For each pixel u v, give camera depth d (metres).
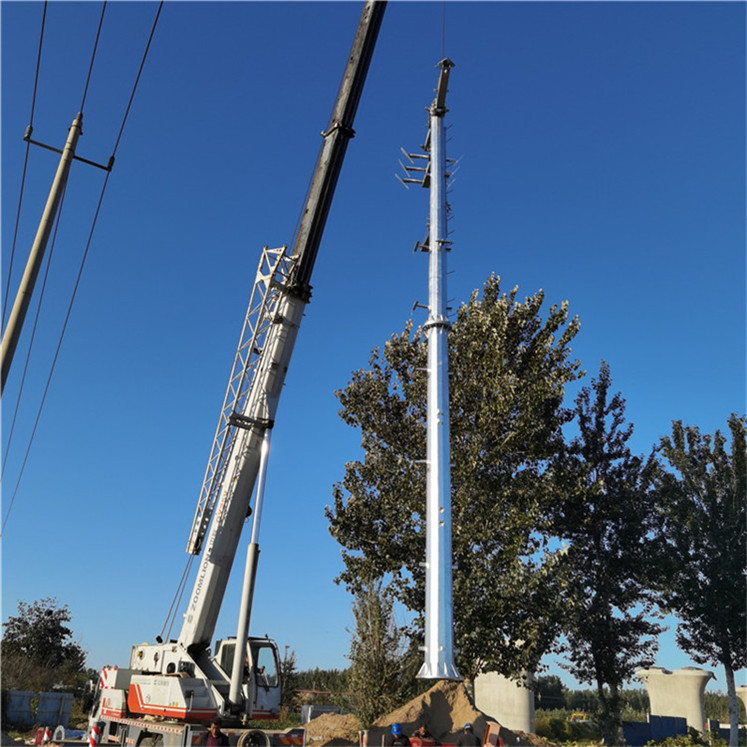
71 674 45.12
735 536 22.22
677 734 28.89
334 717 25.91
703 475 23.41
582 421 25.27
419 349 24.00
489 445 21.30
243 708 15.73
